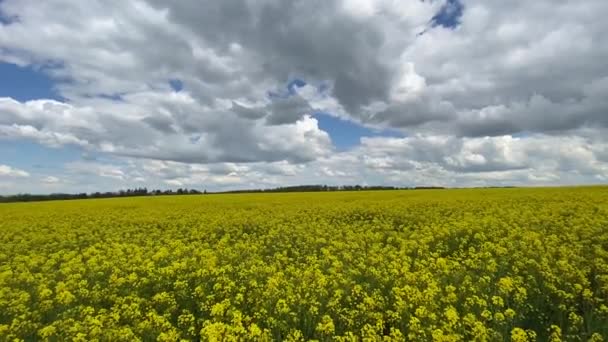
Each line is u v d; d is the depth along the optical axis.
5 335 8.16
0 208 39.91
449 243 15.90
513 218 19.16
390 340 7.14
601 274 10.58
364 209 27.11
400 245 15.37
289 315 8.55
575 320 7.67
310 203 34.34
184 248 15.63
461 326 7.55
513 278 9.86
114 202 43.72
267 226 21.98
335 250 15.27
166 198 49.22
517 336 6.77
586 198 27.30
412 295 8.91
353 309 8.96
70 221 26.22
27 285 12.02
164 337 7.32
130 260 13.80
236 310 8.55
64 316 8.91
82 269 12.86
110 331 7.80
